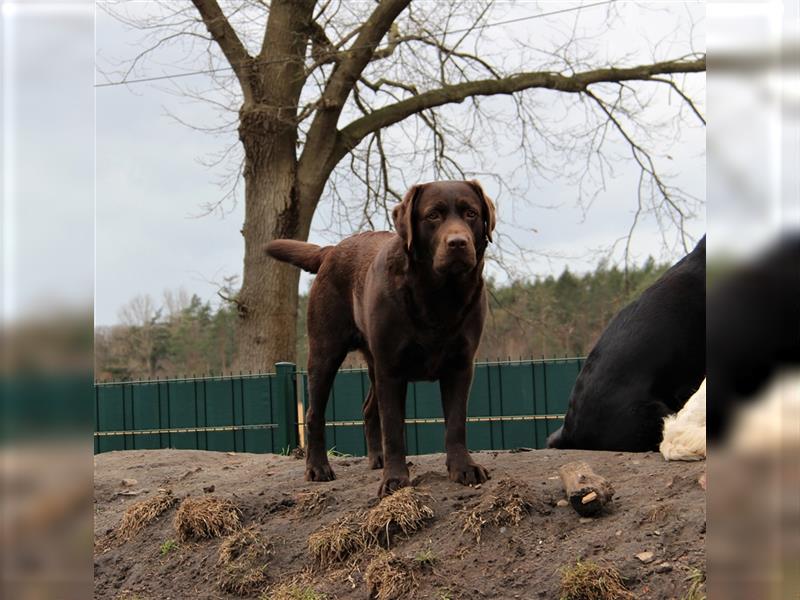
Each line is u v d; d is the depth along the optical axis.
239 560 4.99
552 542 4.30
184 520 5.44
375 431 6.35
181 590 4.97
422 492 4.98
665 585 3.70
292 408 12.37
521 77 17.88
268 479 6.47
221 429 12.86
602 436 6.23
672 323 6.08
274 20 16.67
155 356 35.91
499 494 4.68
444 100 17.72
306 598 4.42
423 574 4.30
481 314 5.26
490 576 4.18
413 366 5.24
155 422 13.30
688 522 4.04
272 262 16.12
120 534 5.83
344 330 6.00
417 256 4.95
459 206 4.91
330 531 4.88
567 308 20.62
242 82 16.50
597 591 3.76
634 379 6.10
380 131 18.80
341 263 5.95
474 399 11.88
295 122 15.98
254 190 16.39
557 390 11.59
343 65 16.64
